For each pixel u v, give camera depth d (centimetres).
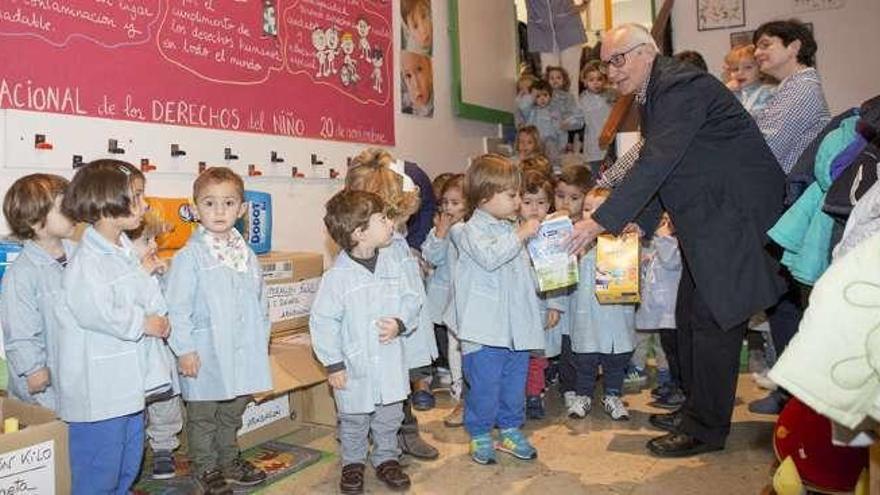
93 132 243
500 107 531
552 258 235
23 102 222
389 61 407
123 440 189
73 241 215
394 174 242
